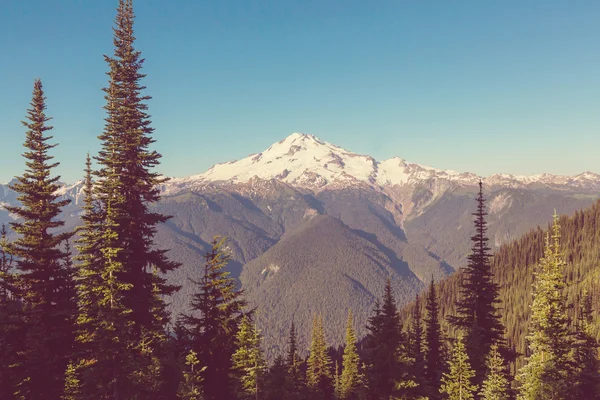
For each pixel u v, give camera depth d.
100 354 24.78
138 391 26.33
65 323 32.97
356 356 61.56
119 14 32.69
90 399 24.58
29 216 33.69
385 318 30.19
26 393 29.06
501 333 35.16
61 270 33.62
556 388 25.56
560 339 26.58
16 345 31.61
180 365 32.56
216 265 35.84
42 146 34.47
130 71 32.47
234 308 35.47
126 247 30.88
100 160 31.06
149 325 32.03
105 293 25.86
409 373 30.03
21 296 33.06
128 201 31.80
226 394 35.12
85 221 29.78
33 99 34.28
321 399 61.03
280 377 42.72
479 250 36.34
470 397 30.39
